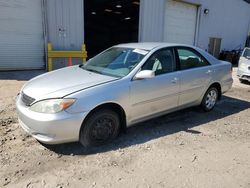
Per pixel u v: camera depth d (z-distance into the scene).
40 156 3.30
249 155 3.62
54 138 3.19
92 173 2.98
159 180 2.91
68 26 9.97
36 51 9.64
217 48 18.61
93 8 21.64
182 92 4.58
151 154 3.48
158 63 4.24
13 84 7.14
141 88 3.87
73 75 3.94
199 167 3.22
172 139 3.99
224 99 6.83
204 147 3.78
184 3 14.46
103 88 3.48
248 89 8.49
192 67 4.82
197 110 5.55
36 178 2.84
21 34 9.20
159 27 13.16
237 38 20.53
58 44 9.90
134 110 3.87
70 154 3.38
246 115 5.43
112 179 2.89
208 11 16.11
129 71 3.89
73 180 2.84
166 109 4.42
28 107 3.32
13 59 9.27
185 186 2.82
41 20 9.45
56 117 3.13
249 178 3.04
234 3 18.66
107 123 3.65
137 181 2.87
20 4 8.95
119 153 3.47
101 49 27.92
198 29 15.93
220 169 3.20
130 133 4.14
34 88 3.51
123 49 4.55
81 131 3.40
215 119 5.04
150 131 4.27
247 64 9.35
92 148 3.56
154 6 12.53
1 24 8.77
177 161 3.33
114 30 28.39
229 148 3.79
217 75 5.30
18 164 3.09
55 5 9.48
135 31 24.64
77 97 3.25
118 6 20.31
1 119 4.45
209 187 2.83
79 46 10.44
